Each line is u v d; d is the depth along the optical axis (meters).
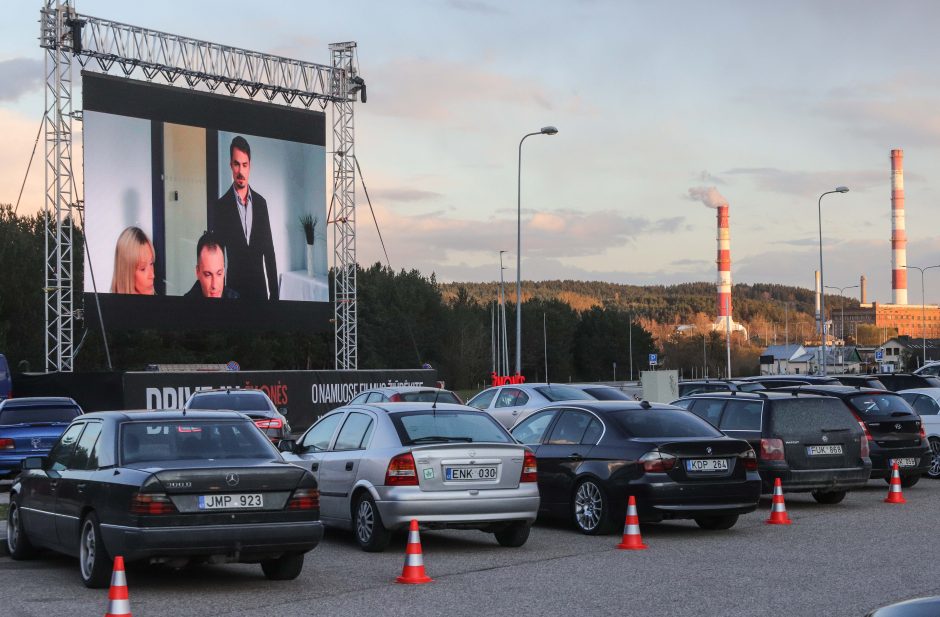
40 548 11.30
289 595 9.25
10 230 64.00
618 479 12.88
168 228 35.38
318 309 39.56
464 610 8.55
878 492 18.50
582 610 8.52
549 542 12.62
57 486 10.28
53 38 34.03
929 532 13.16
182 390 32.47
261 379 34.88
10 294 59.19
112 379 31.27
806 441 15.34
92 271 33.50
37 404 20.67
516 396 22.50
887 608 4.00
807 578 9.94
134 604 8.82
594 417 13.62
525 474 11.84
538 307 138.50
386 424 11.99
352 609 8.60
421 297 107.06
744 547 12.05
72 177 34.47
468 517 11.45
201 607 8.69
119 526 9.03
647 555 11.50
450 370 105.94
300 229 39.09
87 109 33.62
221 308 36.69
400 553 11.80
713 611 8.45
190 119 36.12
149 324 34.84
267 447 10.01
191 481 9.03
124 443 9.62
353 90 42.19
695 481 12.73
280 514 9.32
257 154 37.94
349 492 12.08
